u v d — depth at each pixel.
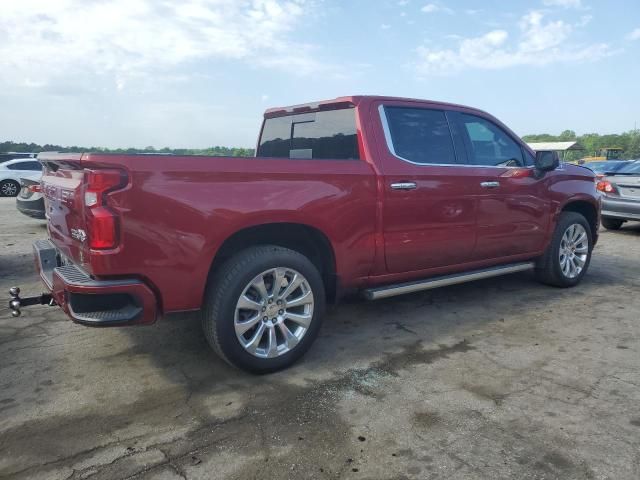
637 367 3.65
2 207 14.70
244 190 3.31
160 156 3.04
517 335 4.31
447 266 4.64
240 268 3.32
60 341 4.15
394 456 2.60
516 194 5.02
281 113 5.01
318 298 3.69
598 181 9.95
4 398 3.21
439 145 4.53
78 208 3.07
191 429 2.86
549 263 5.61
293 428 2.87
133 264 3.00
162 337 4.24
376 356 3.88
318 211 3.63
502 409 3.06
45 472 2.48
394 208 4.08
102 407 3.11
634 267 6.92
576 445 2.68
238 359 3.38
